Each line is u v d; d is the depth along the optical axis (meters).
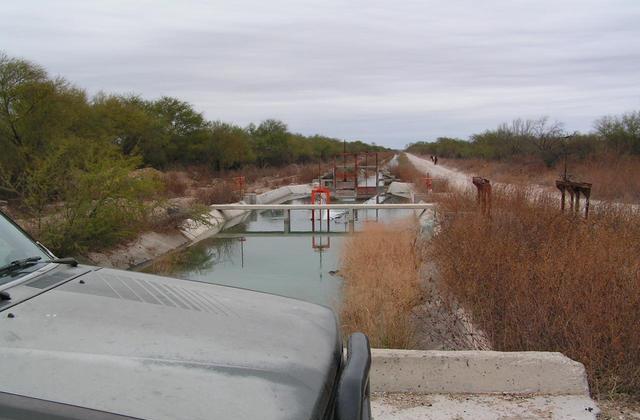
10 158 21.73
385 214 29.78
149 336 2.06
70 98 26.50
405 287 9.80
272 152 68.00
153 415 1.60
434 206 20.16
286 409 1.75
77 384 1.68
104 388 1.68
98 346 1.93
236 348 2.08
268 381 1.88
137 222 17.55
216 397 1.73
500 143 54.34
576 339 5.23
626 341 4.90
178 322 2.23
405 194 41.31
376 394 4.35
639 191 20.50
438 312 8.19
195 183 40.88
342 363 2.41
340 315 8.93
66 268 2.75
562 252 7.64
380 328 7.21
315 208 25.19
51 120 24.27
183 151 49.84
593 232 9.38
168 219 21.05
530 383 4.34
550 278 6.29
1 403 1.54
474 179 16.50
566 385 4.34
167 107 49.31
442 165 72.31
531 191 16.34
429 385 4.37
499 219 12.18
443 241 12.36
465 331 6.90
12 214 14.79
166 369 1.84
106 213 15.51
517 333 5.76
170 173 40.81
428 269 11.73
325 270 15.27
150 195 19.20
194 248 20.42
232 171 53.53
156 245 18.83
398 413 4.03
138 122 40.66
